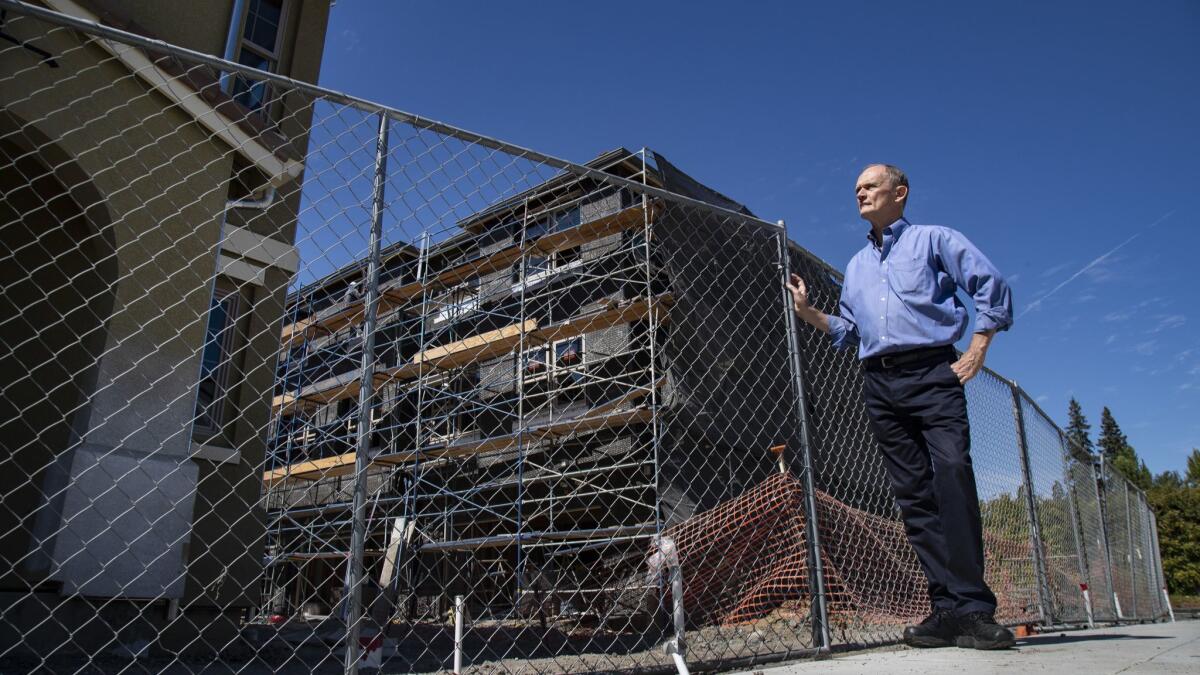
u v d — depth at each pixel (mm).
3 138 3900
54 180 4145
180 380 4281
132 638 3957
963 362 3012
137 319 4195
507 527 13102
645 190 3361
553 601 7934
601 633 6414
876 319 3232
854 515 4785
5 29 3736
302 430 11586
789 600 4379
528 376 13305
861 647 3299
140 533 3920
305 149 7449
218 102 4711
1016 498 5457
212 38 5695
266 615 7074
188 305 4434
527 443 13109
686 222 10469
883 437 3295
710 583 5098
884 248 3316
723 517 5285
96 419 3887
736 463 10258
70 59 4023
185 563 4105
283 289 6535
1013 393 5836
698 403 9938
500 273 12500
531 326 12914
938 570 3150
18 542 3846
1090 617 5957
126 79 4320
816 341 6094
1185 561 35000
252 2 7527
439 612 7211
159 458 4082
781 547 4594
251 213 6449
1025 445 5727
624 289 12234
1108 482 9164
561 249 12047
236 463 5758
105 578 3754
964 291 3098
